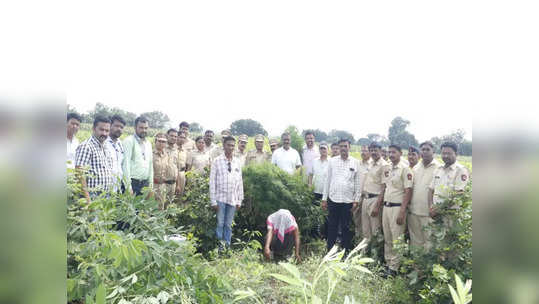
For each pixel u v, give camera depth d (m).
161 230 2.55
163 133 5.63
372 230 5.49
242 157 7.30
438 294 3.32
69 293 1.85
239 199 5.69
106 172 3.88
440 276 3.31
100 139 3.90
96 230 2.18
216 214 5.56
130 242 1.97
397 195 4.86
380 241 5.29
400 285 3.75
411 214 4.84
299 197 6.20
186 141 7.19
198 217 5.55
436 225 3.89
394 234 4.85
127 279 1.89
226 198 5.47
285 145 7.22
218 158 5.54
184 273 2.30
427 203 4.64
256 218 6.25
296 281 1.48
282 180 6.28
